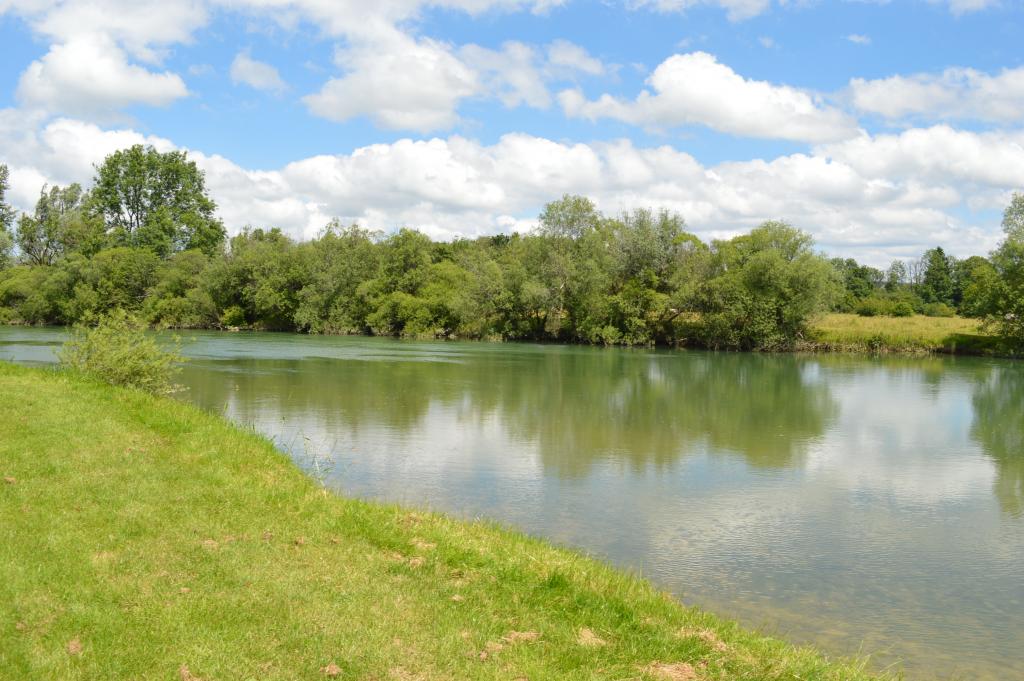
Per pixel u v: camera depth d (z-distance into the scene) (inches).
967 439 1064.8
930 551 587.2
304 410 1131.3
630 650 298.7
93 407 589.0
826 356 2596.0
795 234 2829.7
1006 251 2571.4
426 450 880.9
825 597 490.0
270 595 308.2
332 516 424.8
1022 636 437.4
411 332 3250.5
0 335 2677.2
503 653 283.0
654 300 2869.1
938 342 2691.9
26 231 4146.2
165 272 3693.4
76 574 306.0
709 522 645.9
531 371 1839.3
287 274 3516.2
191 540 358.3
